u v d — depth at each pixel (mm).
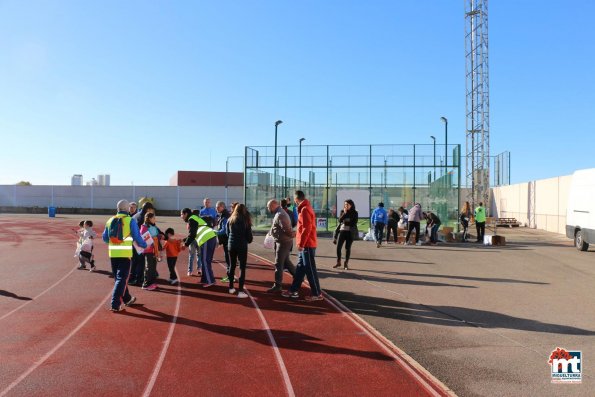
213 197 53812
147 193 54844
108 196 55562
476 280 10445
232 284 8828
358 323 6832
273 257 14633
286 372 4930
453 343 5938
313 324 6777
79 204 55969
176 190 54406
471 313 7473
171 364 5156
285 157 23891
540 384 4629
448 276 10969
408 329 6566
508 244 18984
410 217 18391
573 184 17000
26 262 13422
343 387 4555
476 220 19531
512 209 35219
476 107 41781
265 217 24797
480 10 41906
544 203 28938
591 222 15477
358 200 23422
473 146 41562
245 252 8633
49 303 8125
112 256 7496
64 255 15141
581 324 6824
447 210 21750
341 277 10836
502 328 6625
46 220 36969
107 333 6324
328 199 24188
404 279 10578
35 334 6277
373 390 4488
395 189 24562
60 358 5340
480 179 40562
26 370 4977
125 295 7816
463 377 4809
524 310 7664
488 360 5312
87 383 4637
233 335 6234
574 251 16250
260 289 9414
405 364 5152
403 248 17234
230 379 4746
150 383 4645
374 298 8586
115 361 5246
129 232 7559
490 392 4445
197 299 8453
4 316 7223
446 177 22125
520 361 5281
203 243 9492
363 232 22328
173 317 7172
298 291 8562
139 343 5891
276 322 6887
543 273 11414
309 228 8281
